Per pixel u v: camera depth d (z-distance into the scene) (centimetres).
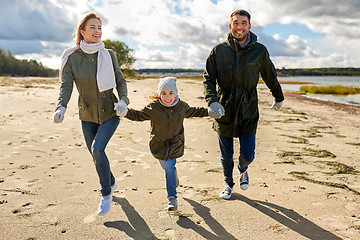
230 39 304
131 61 4416
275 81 330
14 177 377
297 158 496
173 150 308
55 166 423
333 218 285
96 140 285
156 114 299
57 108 271
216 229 262
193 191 351
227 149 329
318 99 1866
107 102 301
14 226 260
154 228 263
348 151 546
